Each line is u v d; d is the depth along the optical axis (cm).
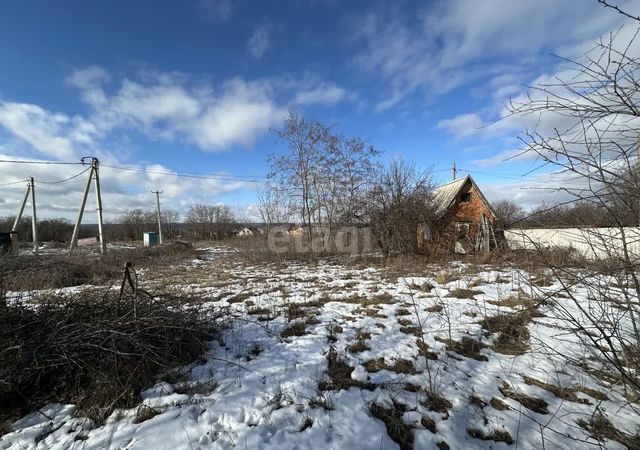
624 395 313
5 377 321
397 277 976
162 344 407
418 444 276
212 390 352
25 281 943
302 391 349
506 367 395
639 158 212
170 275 1168
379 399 335
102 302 446
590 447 265
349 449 268
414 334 502
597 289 273
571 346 431
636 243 239
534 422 298
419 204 1519
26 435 285
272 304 689
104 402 323
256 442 275
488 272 1002
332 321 568
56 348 349
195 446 270
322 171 1897
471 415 309
